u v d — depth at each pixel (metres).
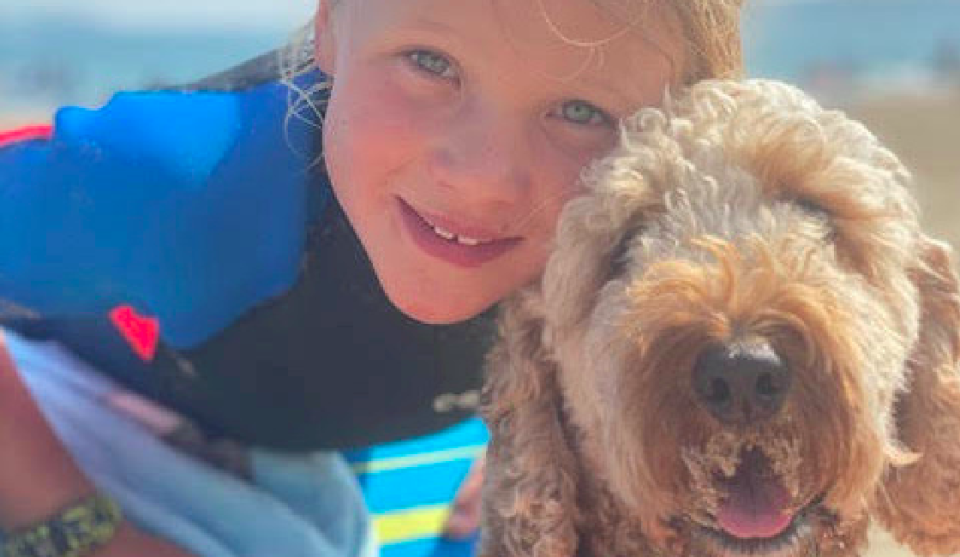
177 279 0.71
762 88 0.65
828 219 0.63
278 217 0.72
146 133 0.72
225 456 0.79
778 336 0.57
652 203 0.63
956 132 4.21
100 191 0.71
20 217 0.73
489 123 0.64
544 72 0.63
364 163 0.66
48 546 0.70
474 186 0.63
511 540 0.68
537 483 0.67
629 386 0.58
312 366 0.75
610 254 0.64
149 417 0.78
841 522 0.60
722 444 0.58
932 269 0.67
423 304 0.67
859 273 0.63
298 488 0.78
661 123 0.64
